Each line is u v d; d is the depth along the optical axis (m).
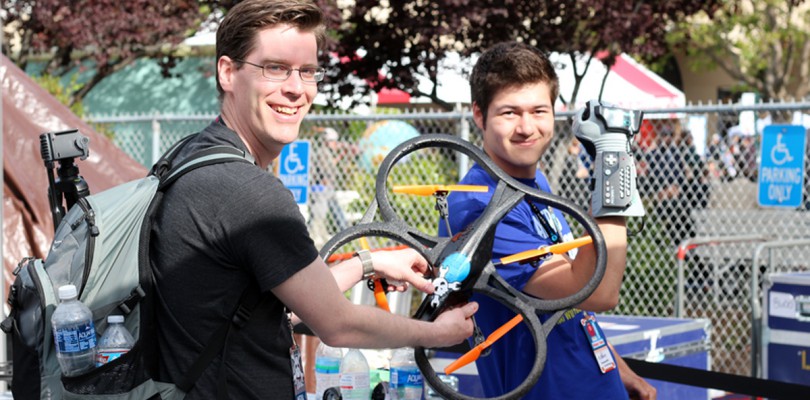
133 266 2.05
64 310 1.99
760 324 5.69
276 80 2.13
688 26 14.41
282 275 2.01
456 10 10.02
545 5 10.47
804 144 5.60
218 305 2.03
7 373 3.12
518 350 2.66
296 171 6.79
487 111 2.68
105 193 2.14
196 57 13.77
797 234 6.67
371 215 2.42
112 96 14.00
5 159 4.91
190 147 2.19
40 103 5.21
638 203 2.49
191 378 2.03
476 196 2.61
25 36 11.91
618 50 11.08
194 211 2.03
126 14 10.96
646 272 7.02
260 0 2.13
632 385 3.06
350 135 7.96
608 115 2.47
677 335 4.30
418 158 7.20
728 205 6.82
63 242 2.11
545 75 2.64
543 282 2.50
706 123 7.14
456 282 2.30
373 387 3.18
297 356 2.18
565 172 6.99
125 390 2.03
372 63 10.62
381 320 2.15
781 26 16.25
